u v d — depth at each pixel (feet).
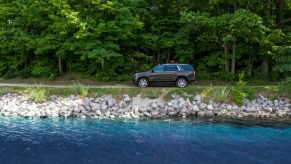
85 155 39.99
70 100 70.95
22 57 101.24
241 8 87.10
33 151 41.27
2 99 74.23
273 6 96.22
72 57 97.81
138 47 99.19
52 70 96.17
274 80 92.07
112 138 47.91
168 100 70.90
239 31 80.23
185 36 91.81
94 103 69.15
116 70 94.48
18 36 93.76
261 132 52.54
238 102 70.03
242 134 51.19
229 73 89.61
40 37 93.56
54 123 57.52
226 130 53.72
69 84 88.63
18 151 41.16
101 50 81.76
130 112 66.44
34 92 72.90
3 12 94.73
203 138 48.52
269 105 70.49
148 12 96.27
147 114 65.05
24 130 52.03
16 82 93.91
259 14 91.81
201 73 92.73
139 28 88.74
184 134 50.88
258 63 99.86
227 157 39.86
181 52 92.94
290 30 94.07
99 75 90.33
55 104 69.36
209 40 90.43
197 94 72.18
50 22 91.71
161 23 95.40
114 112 66.49
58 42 90.22
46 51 93.50
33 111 65.82
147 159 38.81
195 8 96.84
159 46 94.63
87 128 54.13
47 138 47.44
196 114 66.39
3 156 39.17
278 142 46.65
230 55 89.81
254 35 82.89
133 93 72.59
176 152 41.55
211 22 82.17
